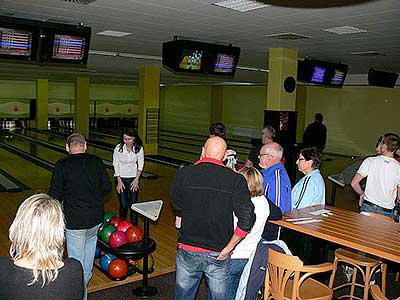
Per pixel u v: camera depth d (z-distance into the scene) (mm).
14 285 1282
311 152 3182
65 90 18594
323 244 3271
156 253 4148
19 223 1313
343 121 12406
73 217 2840
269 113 6516
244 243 2504
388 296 3387
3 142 14094
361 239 2402
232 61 5762
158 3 3848
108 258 3527
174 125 19031
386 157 3539
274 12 4098
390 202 3543
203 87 17297
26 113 17969
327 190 7387
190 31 5285
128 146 4336
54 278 1314
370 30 4871
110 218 3664
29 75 13094
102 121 19781
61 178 2809
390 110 11219
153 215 3123
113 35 5785
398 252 2207
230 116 16500
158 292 3303
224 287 2354
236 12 4156
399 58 7344
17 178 8047
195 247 2316
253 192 2512
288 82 6520
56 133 17000
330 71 7215
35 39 4262
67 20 4660
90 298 3160
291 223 2645
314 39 5605
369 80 8367
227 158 4270
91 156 2957
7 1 3795
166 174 8656
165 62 5504
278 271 2387
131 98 20359
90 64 9297
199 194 2287
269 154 3012
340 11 3963
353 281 3094
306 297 2422
